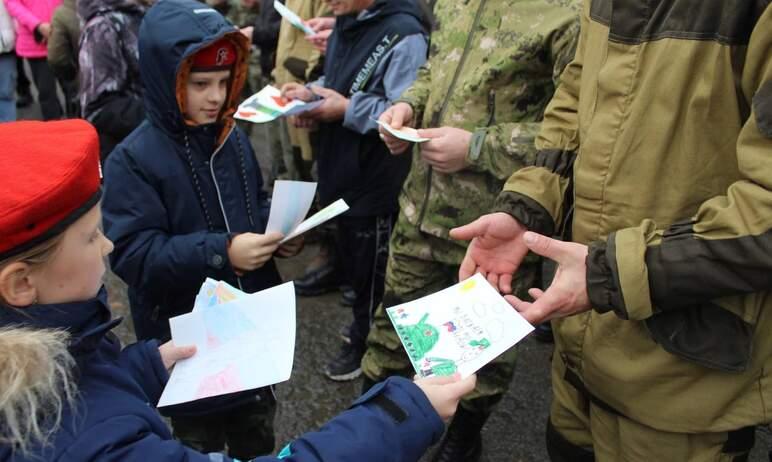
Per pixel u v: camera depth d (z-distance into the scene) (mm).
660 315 1153
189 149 1723
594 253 1130
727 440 1218
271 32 3650
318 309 3246
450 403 1029
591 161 1244
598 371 1292
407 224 2062
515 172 1577
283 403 2584
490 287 1279
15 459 769
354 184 2463
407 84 2305
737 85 1050
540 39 1656
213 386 1147
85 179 871
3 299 837
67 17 3723
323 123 2516
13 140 858
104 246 955
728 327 1116
